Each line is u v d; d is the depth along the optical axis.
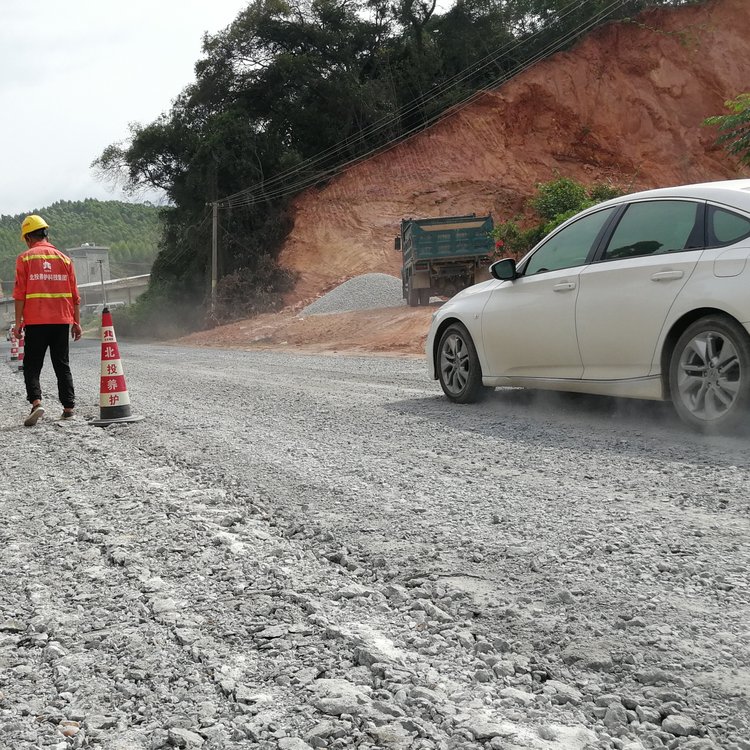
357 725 2.00
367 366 14.07
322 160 46.47
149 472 5.31
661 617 2.55
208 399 9.55
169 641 2.59
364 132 46.88
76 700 2.22
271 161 45.19
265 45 47.34
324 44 47.03
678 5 52.25
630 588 2.80
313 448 5.82
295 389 10.20
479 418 6.77
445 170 44.97
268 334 30.11
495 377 7.28
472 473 4.72
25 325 8.04
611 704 2.05
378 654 2.39
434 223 27.02
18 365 19.30
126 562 3.46
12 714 2.15
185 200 46.69
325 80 45.91
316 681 2.25
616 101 48.03
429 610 2.71
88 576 3.31
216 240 41.91
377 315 27.98
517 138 46.66
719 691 2.08
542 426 6.16
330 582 3.07
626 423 6.05
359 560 3.31
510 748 1.86
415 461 5.14
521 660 2.32
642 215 6.02
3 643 2.65
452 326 7.77
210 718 2.09
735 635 2.40
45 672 2.42
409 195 44.19
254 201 44.31
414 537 3.54
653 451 5.00
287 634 2.59
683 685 2.12
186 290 47.00
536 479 4.48
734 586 2.77
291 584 3.06
